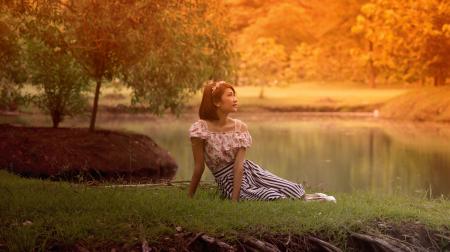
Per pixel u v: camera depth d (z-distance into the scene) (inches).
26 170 530.0
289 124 1122.0
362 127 1066.1
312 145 800.9
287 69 1914.4
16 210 222.5
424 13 1429.6
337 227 219.1
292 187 267.9
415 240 227.5
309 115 1323.8
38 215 218.5
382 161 653.9
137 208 225.8
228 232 208.1
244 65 1599.4
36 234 199.0
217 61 684.7
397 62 1599.4
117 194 255.0
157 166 573.0
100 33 583.5
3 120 948.0
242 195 267.6
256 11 2420.0
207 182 335.0
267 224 215.8
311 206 242.4
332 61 2065.7
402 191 464.4
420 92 1325.0
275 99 1439.5
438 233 236.7
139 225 209.6
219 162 273.3
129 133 603.5
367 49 1991.9
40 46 629.9
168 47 613.9
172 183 321.1
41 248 195.5
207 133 271.3
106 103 1230.3
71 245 198.1
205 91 274.4
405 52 1512.1
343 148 771.4
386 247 213.5
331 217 227.1
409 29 1456.7
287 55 2162.9
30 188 278.8
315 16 2273.6
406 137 904.9
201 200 249.1
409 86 1945.1
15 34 627.5
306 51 2121.1
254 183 273.3
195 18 661.3
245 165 275.1
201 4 658.8
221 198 277.1
